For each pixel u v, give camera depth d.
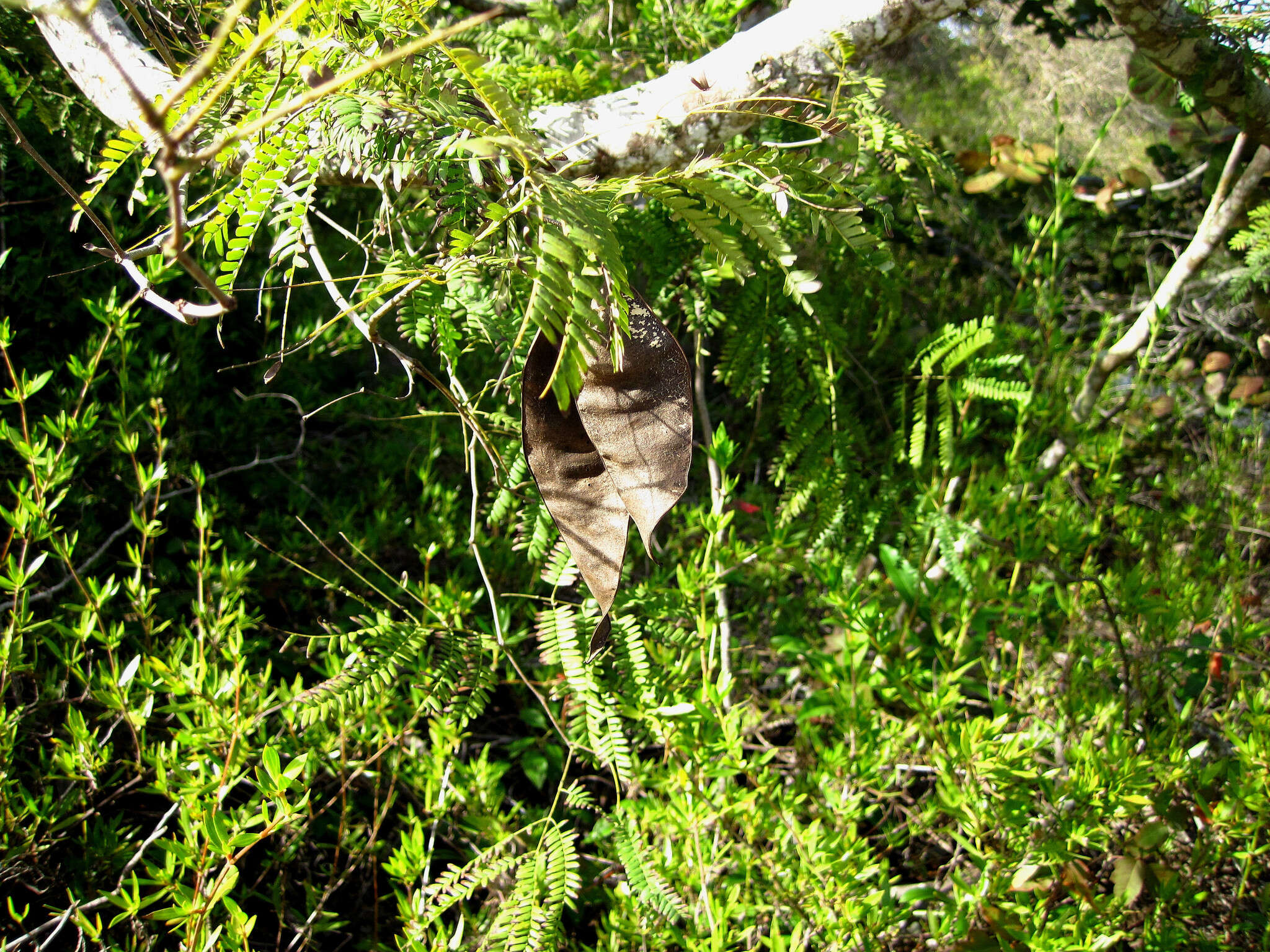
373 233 1.54
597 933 1.77
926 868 2.07
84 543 2.28
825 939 1.58
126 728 1.99
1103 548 3.20
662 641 1.77
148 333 2.66
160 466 1.86
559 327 0.78
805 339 2.06
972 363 2.25
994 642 2.53
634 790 2.05
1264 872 1.87
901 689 1.78
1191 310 4.07
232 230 1.66
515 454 1.54
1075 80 5.14
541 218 0.86
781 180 1.00
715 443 1.72
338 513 2.66
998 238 4.62
